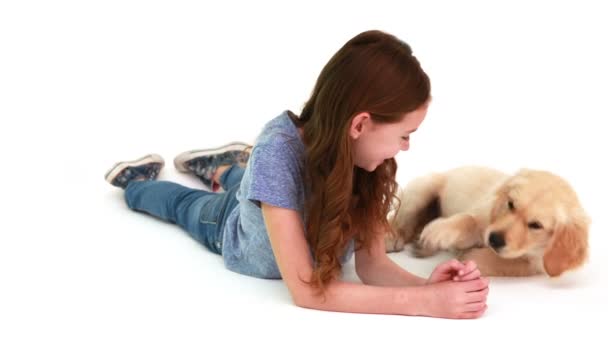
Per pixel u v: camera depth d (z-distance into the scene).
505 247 2.58
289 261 2.31
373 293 2.29
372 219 2.54
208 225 2.89
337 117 2.22
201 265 2.76
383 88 2.16
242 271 2.67
